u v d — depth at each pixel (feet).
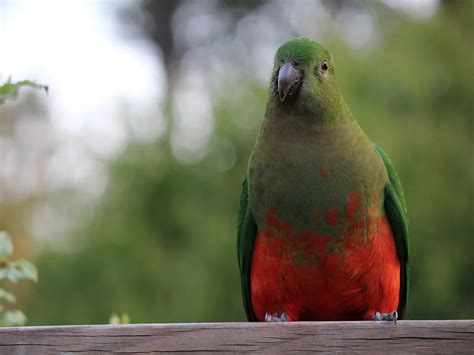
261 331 16.30
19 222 54.80
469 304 48.83
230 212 50.44
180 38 108.58
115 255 50.08
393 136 49.75
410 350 16.08
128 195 51.65
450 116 52.75
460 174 50.19
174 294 48.98
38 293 49.70
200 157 51.55
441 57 53.93
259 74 60.08
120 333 16.35
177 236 50.93
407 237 24.23
